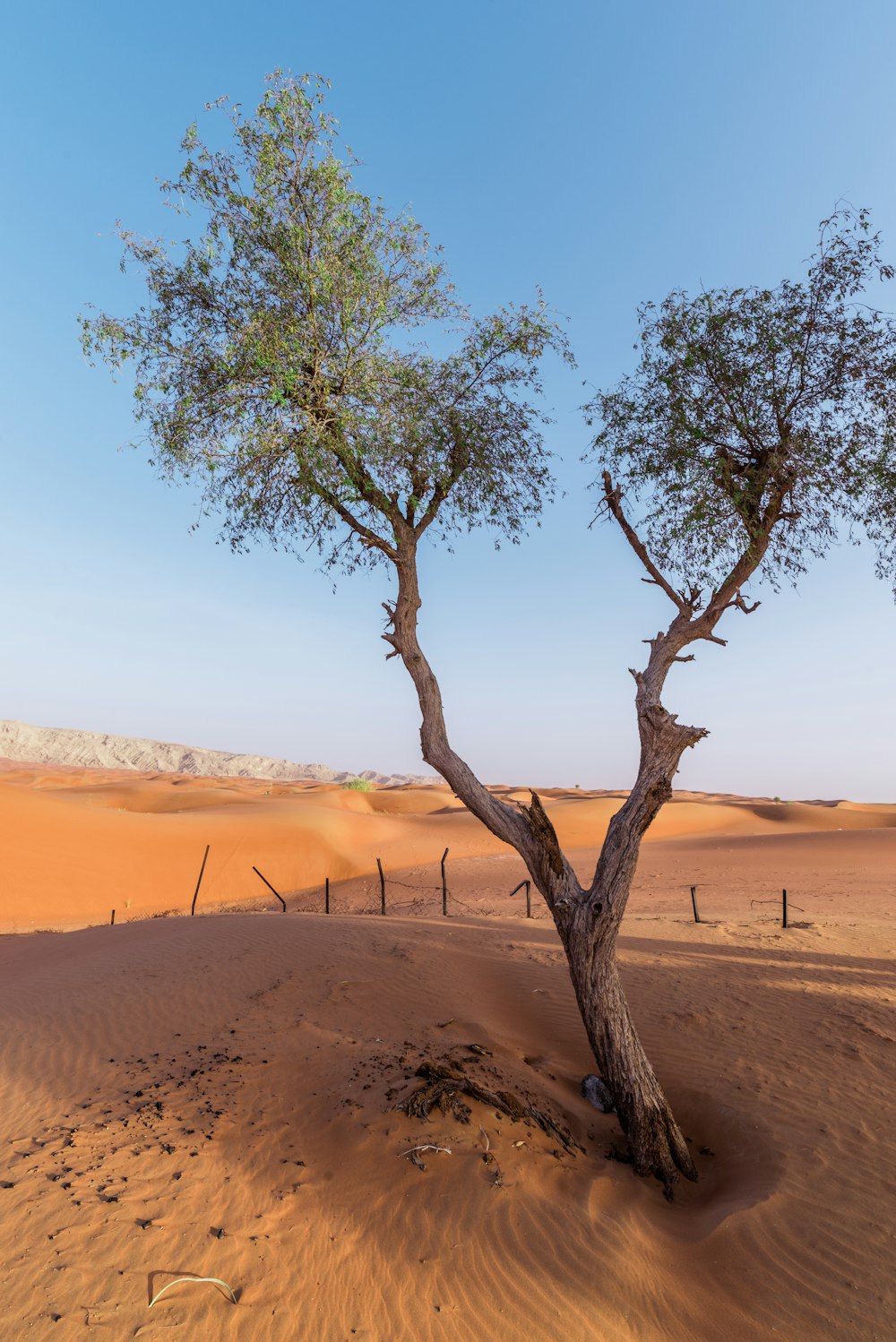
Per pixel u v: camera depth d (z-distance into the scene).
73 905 33.66
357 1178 6.83
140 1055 9.67
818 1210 7.17
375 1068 8.98
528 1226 6.38
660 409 9.78
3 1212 6.18
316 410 8.88
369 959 13.70
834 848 44.31
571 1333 5.35
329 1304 5.38
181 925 17.34
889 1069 10.30
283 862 41.94
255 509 9.34
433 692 9.16
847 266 8.71
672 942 17.05
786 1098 9.51
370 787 92.88
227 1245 5.85
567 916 8.54
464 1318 5.38
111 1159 7.04
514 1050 10.54
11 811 38.16
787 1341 5.60
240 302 8.81
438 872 42.25
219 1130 7.65
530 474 10.34
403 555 9.45
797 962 15.37
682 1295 5.97
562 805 70.94
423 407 9.40
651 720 8.59
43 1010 11.69
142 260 8.51
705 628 9.12
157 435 8.76
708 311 9.57
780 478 9.04
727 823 73.62
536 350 9.79
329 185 8.43
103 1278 5.41
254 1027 10.50
